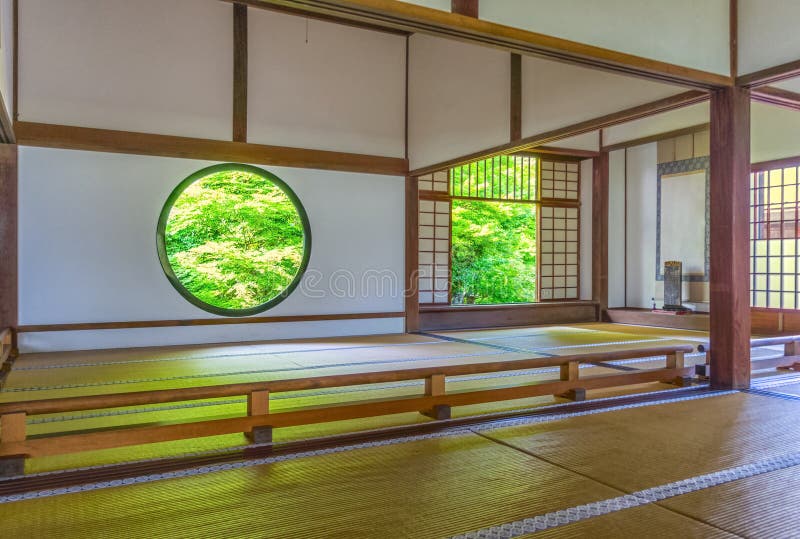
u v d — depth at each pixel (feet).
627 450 8.71
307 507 6.66
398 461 8.25
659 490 7.14
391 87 24.75
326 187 23.53
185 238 41.09
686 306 27.91
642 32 11.67
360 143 24.12
